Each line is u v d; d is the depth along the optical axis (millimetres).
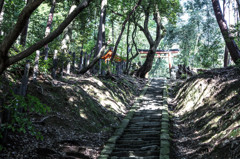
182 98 10539
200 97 8648
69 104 7055
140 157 5363
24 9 3023
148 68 18469
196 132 6543
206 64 16719
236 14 13164
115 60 17672
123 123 8156
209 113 6812
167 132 6844
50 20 10953
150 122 8180
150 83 16125
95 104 8453
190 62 26234
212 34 26047
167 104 10680
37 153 4496
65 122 6223
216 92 7586
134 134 7027
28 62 5668
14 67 6832
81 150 5285
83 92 8336
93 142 6156
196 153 5164
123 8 15641
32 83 6613
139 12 16547
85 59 12586
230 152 4137
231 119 5203
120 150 5930
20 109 5004
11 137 4582
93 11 16297
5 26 9336
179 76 17250
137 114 9406
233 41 9906
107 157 5324
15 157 4133
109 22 21812
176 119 8688
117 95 11148
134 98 12695
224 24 10281
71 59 10328
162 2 15820
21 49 7699
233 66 9297
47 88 7039
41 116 5734
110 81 11945
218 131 5379
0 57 3131
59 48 10133
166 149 5559
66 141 5422
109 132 7316
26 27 9547
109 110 8852
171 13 17266
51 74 8703
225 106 6230
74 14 3400
